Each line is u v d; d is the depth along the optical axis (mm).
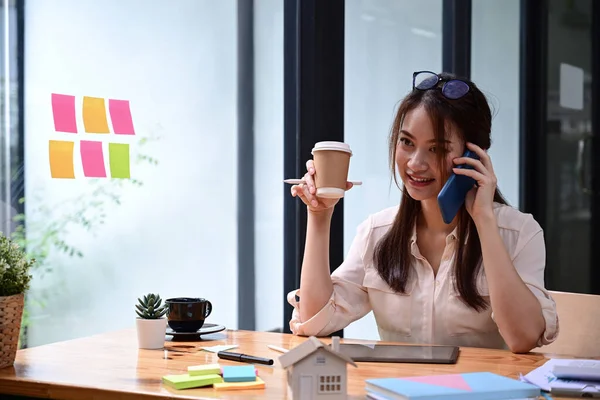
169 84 2352
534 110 4164
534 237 1922
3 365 1521
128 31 2289
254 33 2502
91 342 1786
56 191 2199
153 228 2336
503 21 3895
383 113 2875
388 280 1975
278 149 2551
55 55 2207
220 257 2449
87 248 2240
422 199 1891
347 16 2652
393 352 1651
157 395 1316
